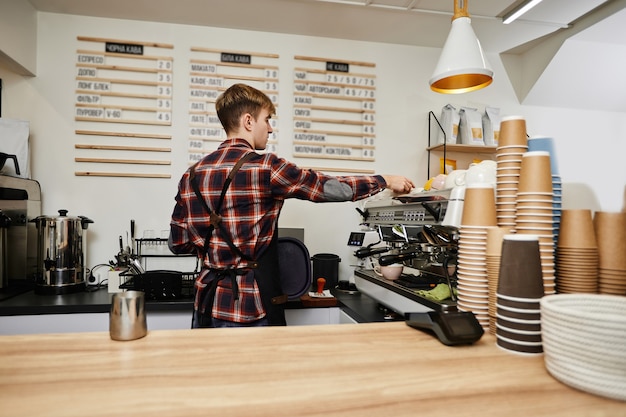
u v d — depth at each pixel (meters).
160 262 2.42
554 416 0.54
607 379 0.59
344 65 2.73
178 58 2.52
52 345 0.79
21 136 2.21
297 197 1.32
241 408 0.55
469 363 0.72
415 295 1.39
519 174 0.93
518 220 0.89
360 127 2.75
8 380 0.62
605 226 0.88
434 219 1.31
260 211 1.27
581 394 0.61
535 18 2.46
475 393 0.61
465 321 0.83
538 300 0.76
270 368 0.68
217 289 1.27
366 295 2.01
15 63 2.18
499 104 2.97
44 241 2.04
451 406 0.57
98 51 2.42
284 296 1.34
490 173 1.14
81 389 0.60
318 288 2.17
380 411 0.55
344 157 2.71
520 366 0.71
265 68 2.62
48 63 2.38
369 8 2.32
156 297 1.91
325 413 0.54
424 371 0.68
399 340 0.85
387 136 2.78
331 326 0.94
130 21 2.47
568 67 2.78
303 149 2.66
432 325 0.86
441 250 1.57
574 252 0.88
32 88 2.36
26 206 2.19
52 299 1.93
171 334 0.86
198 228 1.30
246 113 1.38
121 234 2.44
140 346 0.79
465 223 0.98
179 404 0.56
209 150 2.53
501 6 2.30
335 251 2.68
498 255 0.88
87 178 2.41
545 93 2.94
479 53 1.53
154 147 2.48
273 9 2.34
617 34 2.54
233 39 2.59
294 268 1.55
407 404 0.57
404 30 2.60
